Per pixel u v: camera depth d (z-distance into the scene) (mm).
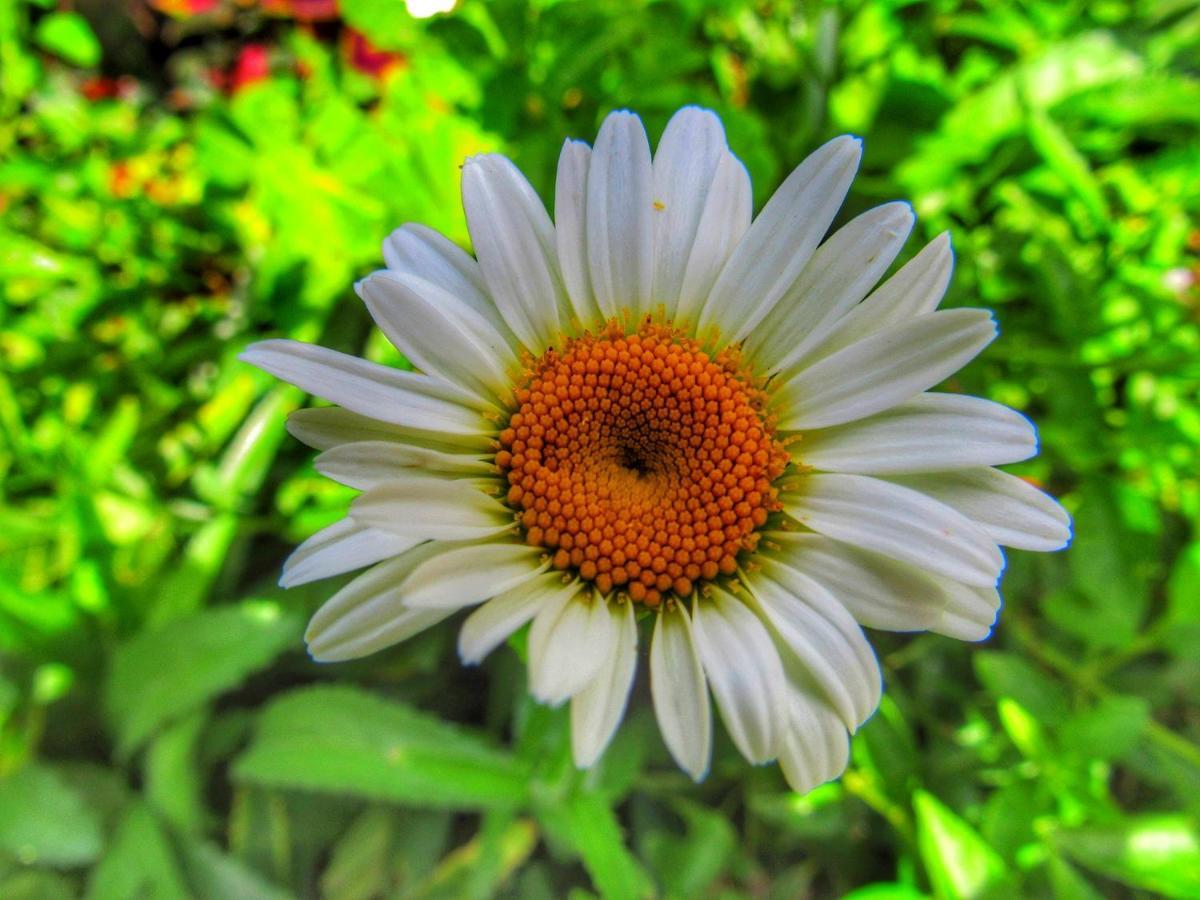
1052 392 132
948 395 74
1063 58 129
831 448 77
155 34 170
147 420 139
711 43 141
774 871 134
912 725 132
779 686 69
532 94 122
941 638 132
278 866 122
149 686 115
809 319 79
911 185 133
